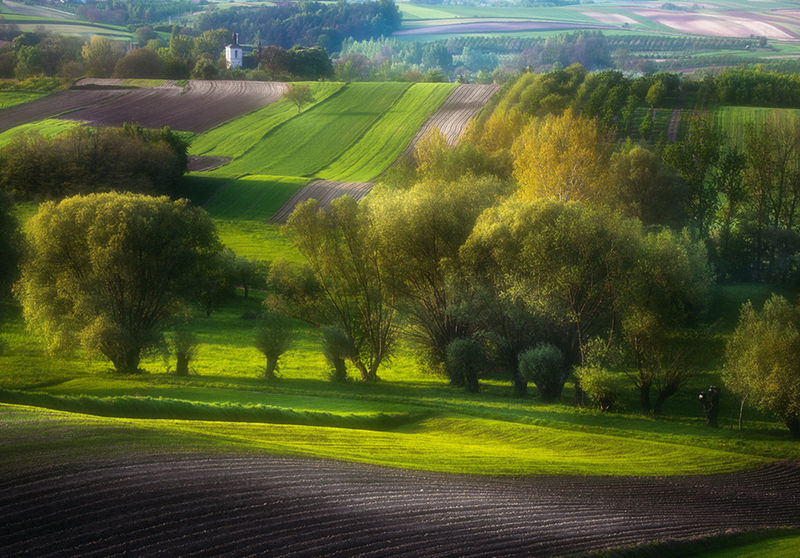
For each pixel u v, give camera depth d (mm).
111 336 50469
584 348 48281
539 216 51656
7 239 50781
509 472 29234
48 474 21484
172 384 46500
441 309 56656
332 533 20156
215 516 20250
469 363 51188
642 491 28328
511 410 42906
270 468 24922
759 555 21703
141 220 54406
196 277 59250
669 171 90812
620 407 44812
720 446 36656
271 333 53500
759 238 82250
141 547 18047
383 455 29859
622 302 46812
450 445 33656
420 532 20953
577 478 29453
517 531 21875
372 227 56281
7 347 60219
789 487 30562
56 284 54156
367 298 56969
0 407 29062
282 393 45219
